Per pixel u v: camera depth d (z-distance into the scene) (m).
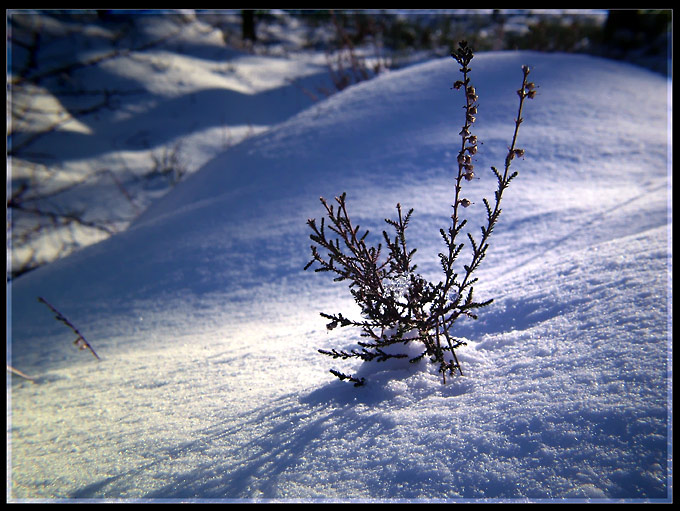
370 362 1.96
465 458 1.27
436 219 4.88
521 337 1.88
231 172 7.38
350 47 13.16
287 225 5.44
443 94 7.78
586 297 2.01
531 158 5.96
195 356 3.09
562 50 14.24
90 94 15.95
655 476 1.07
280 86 18.06
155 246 5.89
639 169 5.57
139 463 1.66
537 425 1.30
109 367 3.32
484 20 20.75
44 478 1.68
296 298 4.23
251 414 1.86
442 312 1.83
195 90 17.20
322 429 1.57
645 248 2.33
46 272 6.15
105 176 13.04
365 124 7.38
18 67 15.65
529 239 4.18
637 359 1.45
